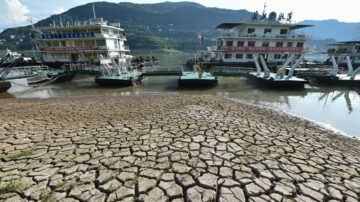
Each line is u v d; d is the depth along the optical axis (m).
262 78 18.11
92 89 17.64
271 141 5.96
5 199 3.36
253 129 6.93
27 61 30.34
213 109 10.02
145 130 6.70
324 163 4.85
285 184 3.80
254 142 5.78
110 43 30.27
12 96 15.30
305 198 3.45
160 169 4.25
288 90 16.75
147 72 20.28
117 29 33.12
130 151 5.10
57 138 6.20
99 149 5.28
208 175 4.03
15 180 3.90
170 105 10.87
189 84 17.72
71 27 28.55
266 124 8.05
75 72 20.86
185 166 4.36
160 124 7.32
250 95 15.09
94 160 4.65
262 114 10.06
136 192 3.53
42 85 19.39
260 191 3.56
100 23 29.75
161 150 5.14
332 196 3.54
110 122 7.91
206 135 6.18
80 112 9.66
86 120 8.35
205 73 20.91
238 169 4.26
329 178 4.15
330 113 10.88
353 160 5.24
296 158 4.96
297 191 3.63
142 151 5.08
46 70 24.03
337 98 14.41
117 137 6.13
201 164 4.44
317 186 3.81
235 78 23.31
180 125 7.16
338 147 6.38
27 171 4.25
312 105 12.49
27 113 9.51
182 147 5.30
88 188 3.63
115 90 17.12
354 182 4.08
